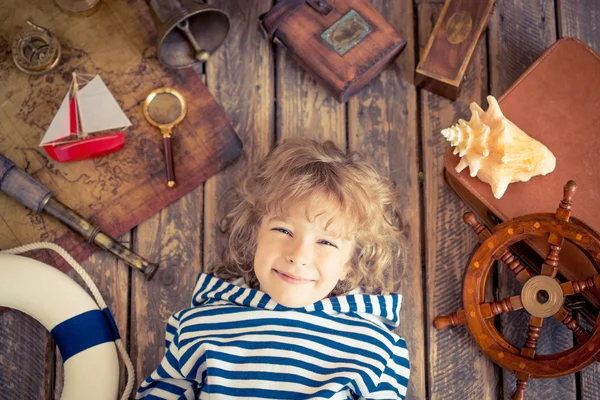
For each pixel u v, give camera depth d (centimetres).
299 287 166
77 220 188
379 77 206
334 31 196
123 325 195
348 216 171
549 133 183
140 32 203
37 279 181
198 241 198
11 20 202
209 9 181
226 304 174
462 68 192
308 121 204
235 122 204
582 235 168
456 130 177
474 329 179
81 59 201
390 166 202
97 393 178
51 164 196
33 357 192
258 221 184
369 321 174
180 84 201
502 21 208
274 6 195
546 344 192
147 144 198
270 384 162
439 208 199
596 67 186
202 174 198
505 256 179
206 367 165
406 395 192
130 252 189
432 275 196
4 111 198
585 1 209
